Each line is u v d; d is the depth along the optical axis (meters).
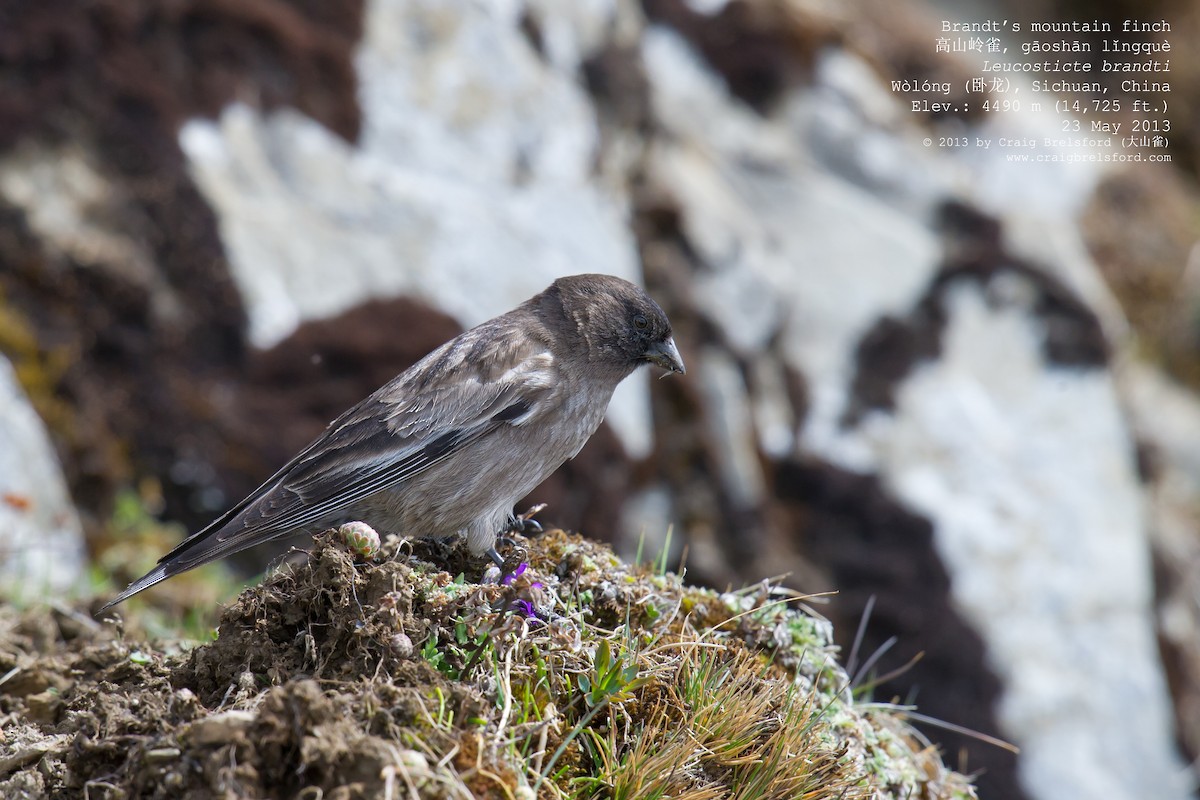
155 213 12.14
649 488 12.95
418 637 6.00
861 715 7.37
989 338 14.74
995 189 16.33
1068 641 13.27
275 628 6.14
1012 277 15.04
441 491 8.16
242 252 12.23
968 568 13.34
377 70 13.52
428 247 12.84
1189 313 19.86
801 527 13.45
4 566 9.64
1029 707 12.80
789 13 16.11
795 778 6.12
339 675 5.87
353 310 12.38
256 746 5.23
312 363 12.19
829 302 14.55
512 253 13.16
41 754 6.10
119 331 11.77
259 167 12.71
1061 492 14.03
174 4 12.73
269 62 13.05
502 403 8.27
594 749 6.04
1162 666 13.79
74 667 7.22
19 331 11.36
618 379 8.99
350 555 6.20
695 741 6.04
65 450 11.24
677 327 13.66
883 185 15.61
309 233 12.56
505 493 8.34
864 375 14.30
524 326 8.76
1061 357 14.83
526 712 5.87
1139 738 13.02
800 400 13.99
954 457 13.97
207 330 12.05
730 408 13.41
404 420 8.20
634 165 14.70
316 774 5.19
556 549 7.37
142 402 11.68
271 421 11.99
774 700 6.54
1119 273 19.88
